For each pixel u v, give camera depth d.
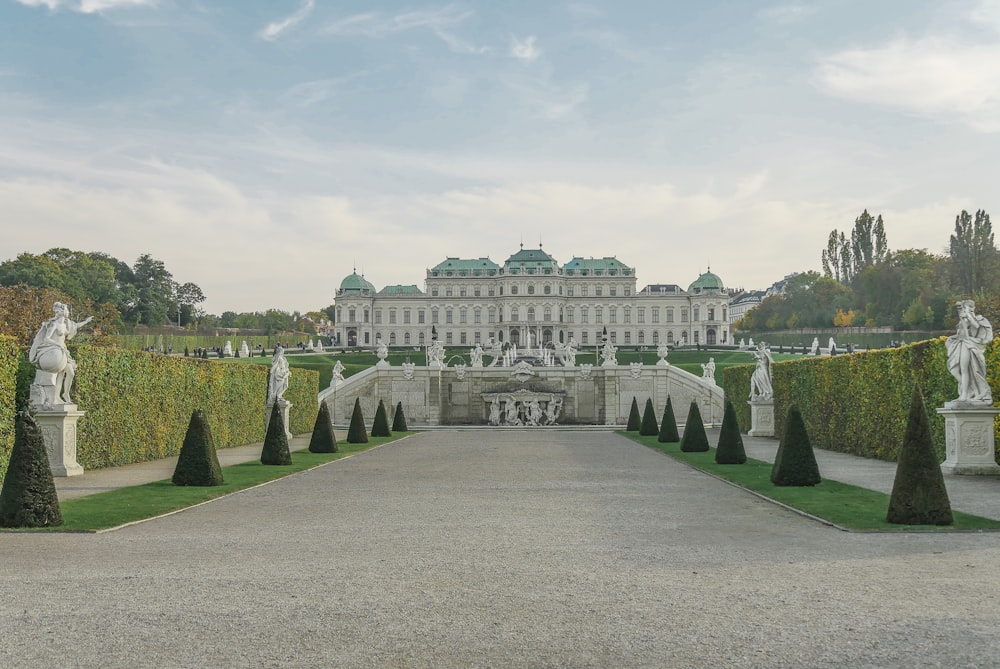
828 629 9.66
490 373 71.56
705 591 11.33
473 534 15.84
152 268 181.25
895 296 137.88
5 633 9.55
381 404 51.41
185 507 19.48
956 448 24.03
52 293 85.38
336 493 22.39
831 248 182.25
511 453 36.81
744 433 51.94
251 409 47.12
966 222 123.19
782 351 124.75
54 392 26.20
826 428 38.31
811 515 17.64
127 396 32.28
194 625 9.85
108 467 30.67
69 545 14.67
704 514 18.27
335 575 12.34
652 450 38.56
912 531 15.64
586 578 12.12
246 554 13.91
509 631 9.66
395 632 9.62
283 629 9.73
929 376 27.89
